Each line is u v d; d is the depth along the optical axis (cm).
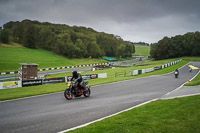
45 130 523
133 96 1062
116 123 530
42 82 2022
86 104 860
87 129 496
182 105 714
